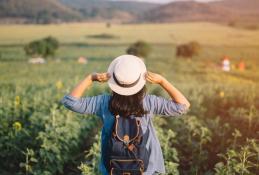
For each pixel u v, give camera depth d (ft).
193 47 221.46
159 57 227.20
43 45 208.03
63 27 325.83
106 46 271.08
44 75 143.13
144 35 310.45
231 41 248.73
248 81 123.54
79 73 154.51
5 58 190.49
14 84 84.69
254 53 212.84
